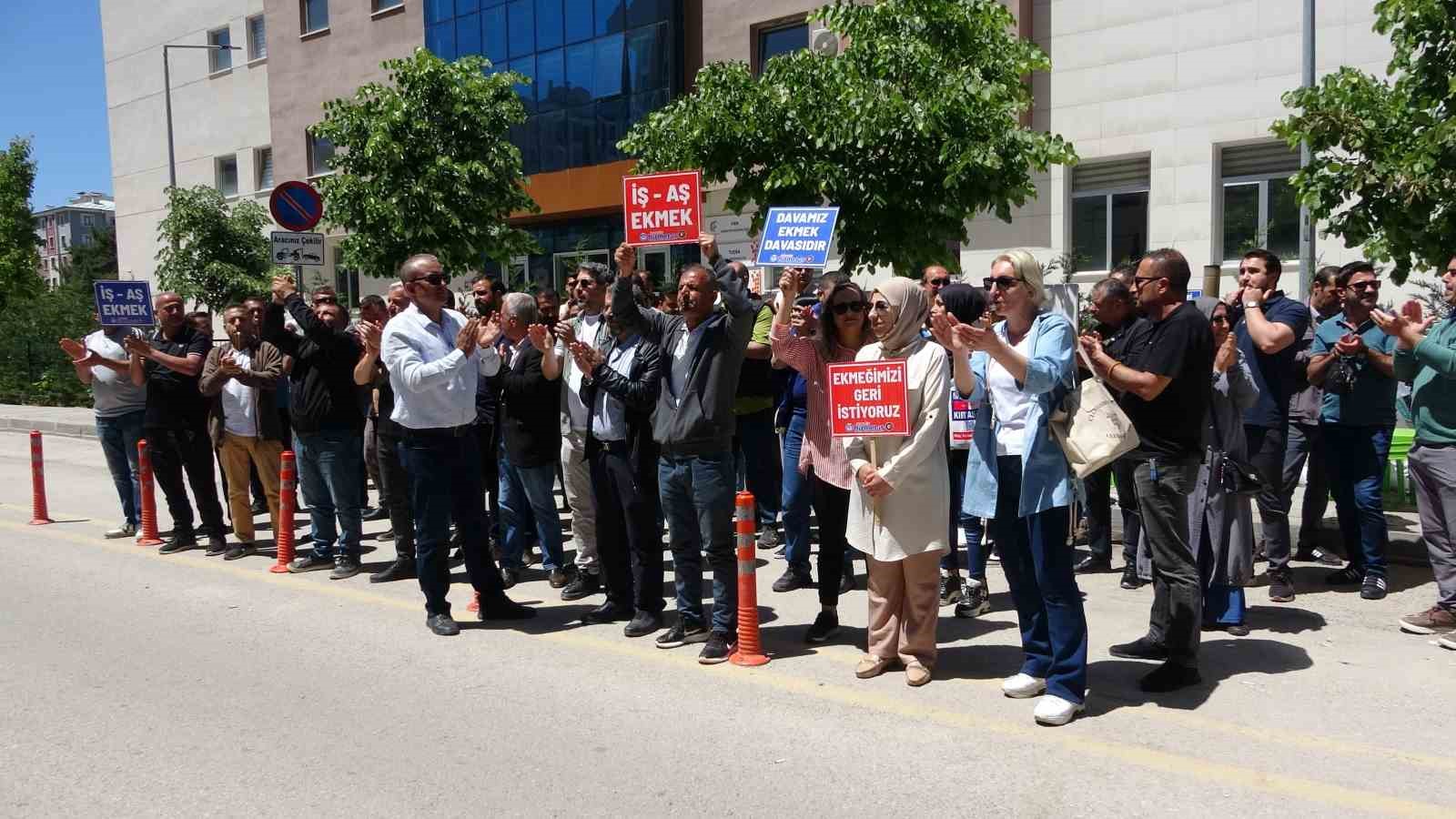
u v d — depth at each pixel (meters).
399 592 7.08
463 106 13.12
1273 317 6.10
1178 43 14.28
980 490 4.79
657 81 18.98
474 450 6.22
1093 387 4.46
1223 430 5.50
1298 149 13.58
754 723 4.61
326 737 4.55
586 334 6.85
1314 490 7.16
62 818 3.85
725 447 5.50
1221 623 5.70
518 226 22.06
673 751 4.32
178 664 5.58
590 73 20.14
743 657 5.42
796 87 9.52
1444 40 6.96
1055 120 15.37
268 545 8.78
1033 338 4.53
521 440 6.83
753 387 7.96
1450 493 5.50
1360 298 6.32
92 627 6.30
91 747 4.48
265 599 6.93
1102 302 5.27
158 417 8.30
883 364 4.79
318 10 25.64
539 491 7.00
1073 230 15.44
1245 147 14.04
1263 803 3.73
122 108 31.55
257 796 3.98
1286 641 5.55
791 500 6.86
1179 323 4.60
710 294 5.46
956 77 9.35
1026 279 4.64
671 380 5.58
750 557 5.39
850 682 5.12
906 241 9.42
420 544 6.05
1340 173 7.30
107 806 3.93
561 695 5.02
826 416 5.68
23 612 6.67
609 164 19.97
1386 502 8.27
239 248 21.81
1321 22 13.18
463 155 13.26
